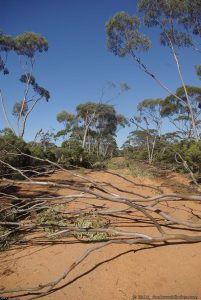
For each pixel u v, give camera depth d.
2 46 25.39
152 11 19.00
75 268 4.23
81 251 4.71
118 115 43.34
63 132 20.16
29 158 12.34
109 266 4.23
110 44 20.58
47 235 5.11
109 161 21.19
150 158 17.55
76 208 6.80
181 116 22.30
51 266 4.36
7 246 5.12
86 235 5.26
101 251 4.65
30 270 4.30
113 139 51.62
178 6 18.06
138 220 6.02
